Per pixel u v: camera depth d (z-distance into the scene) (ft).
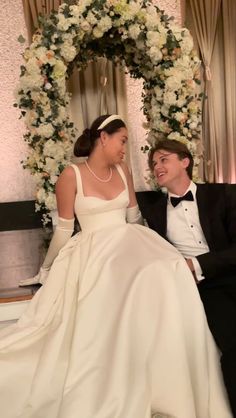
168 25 9.45
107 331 5.61
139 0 9.03
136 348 5.44
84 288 6.01
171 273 5.76
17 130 11.76
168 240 7.38
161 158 7.05
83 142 7.10
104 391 5.14
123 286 5.80
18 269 8.09
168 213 7.38
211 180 12.66
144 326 5.50
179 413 5.34
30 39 10.74
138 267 5.88
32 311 6.31
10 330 6.13
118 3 8.74
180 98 9.53
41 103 8.95
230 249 6.39
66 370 5.52
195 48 11.99
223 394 5.68
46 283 6.48
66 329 5.83
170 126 9.79
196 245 7.11
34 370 5.71
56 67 8.75
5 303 6.45
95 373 5.31
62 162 9.39
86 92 11.25
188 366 5.48
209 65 12.06
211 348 5.82
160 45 9.09
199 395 5.59
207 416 5.61
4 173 11.87
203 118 12.34
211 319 5.98
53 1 10.59
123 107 11.64
